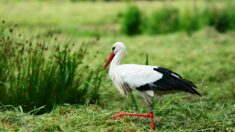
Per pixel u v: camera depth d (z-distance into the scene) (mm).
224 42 23516
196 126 9914
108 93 13406
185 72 17844
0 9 29703
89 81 12719
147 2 35125
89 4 34344
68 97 12164
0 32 12539
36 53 12086
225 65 18984
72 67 12312
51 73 12031
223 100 14156
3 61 11914
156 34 27672
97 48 20984
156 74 9711
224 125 9883
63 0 35125
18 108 11648
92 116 10203
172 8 28719
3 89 11789
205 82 16484
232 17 26984
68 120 9938
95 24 28875
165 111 11109
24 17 28375
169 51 21547
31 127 9531
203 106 11688
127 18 27719
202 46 22578
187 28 27156
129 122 10102
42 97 11906
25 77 11992
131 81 9867
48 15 29703
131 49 22062
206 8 27656
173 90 9688
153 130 9562
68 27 26734
